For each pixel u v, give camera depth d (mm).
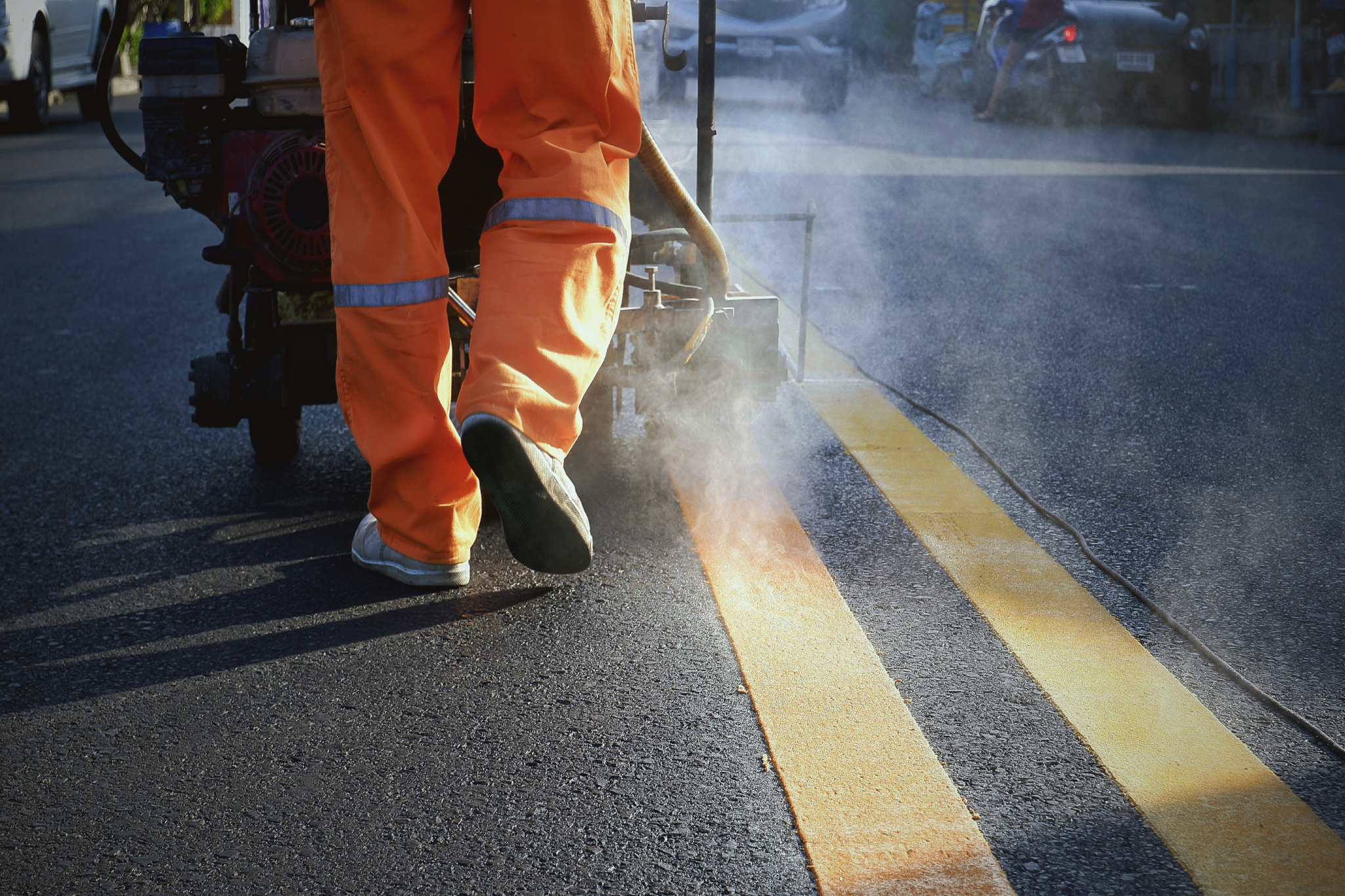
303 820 2055
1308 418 4191
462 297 3184
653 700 2404
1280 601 2830
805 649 2598
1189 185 10023
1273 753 2215
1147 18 14242
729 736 2277
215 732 2316
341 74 2426
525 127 2363
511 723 2328
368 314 2537
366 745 2266
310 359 3264
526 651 2604
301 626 2732
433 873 1921
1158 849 1945
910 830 1991
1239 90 15477
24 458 3957
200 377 3564
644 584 2922
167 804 2102
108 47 3410
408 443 2684
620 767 2184
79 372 5066
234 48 3166
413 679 2498
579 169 2299
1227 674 2494
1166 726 2295
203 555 3143
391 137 2414
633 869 1921
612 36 2322
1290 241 7586
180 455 3977
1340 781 2131
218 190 3186
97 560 3121
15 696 2449
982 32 15070
